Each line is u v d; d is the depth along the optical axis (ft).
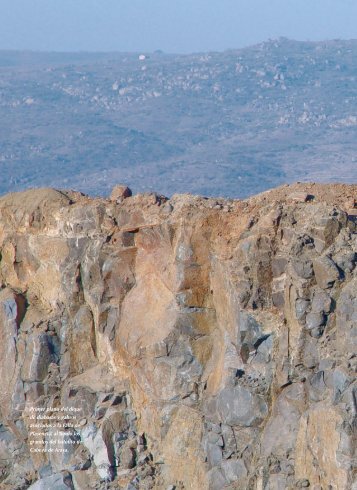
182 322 251.19
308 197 253.85
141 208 268.41
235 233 247.91
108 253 269.23
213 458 238.68
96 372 270.05
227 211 252.62
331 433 216.13
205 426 242.58
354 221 233.55
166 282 256.73
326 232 230.89
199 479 241.14
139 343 256.32
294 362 228.63
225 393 238.27
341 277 225.56
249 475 233.35
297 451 225.35
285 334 231.30
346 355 220.64
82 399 268.21
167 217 261.85
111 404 261.85
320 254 229.45
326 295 225.76
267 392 234.17
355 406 214.28
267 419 234.17
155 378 252.62
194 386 247.70
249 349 236.63
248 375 236.02
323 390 223.51
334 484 214.69
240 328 236.84
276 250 237.66
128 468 255.50
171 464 248.32
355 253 227.20
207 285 251.60
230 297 240.94
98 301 269.85
